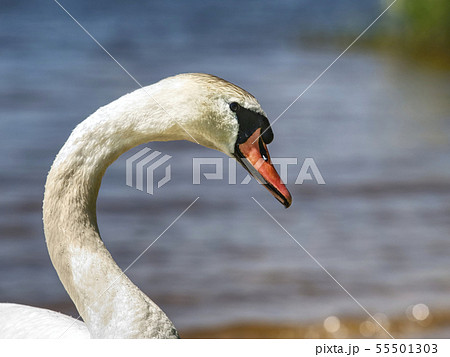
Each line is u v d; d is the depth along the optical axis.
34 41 27.28
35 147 15.23
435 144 16.59
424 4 29.98
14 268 10.21
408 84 24.14
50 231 4.96
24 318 5.92
